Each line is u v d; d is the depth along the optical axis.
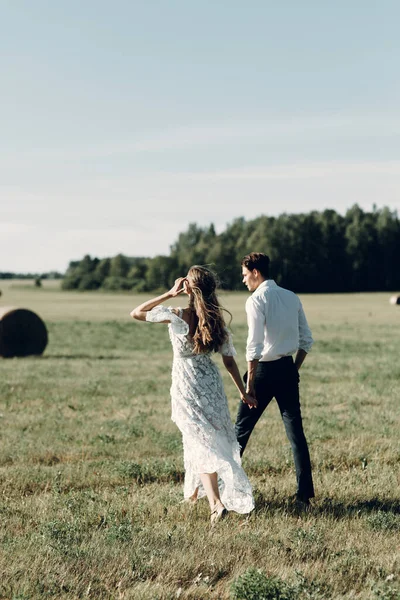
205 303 5.32
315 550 4.54
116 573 4.14
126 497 5.92
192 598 3.88
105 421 9.95
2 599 3.83
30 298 84.81
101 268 123.31
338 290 114.19
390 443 8.16
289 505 5.69
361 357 20.14
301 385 13.86
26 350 23.83
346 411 10.73
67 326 38.22
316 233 114.69
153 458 7.49
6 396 12.53
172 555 4.39
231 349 5.48
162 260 113.00
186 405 5.37
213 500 5.30
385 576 4.16
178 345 5.37
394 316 45.66
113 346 26.67
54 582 3.98
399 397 12.10
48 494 6.09
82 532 4.96
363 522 5.16
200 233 165.38
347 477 6.61
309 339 5.95
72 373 16.59
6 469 7.05
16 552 4.47
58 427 9.46
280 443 8.30
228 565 4.34
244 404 5.88
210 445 5.30
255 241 116.50
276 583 3.84
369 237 114.31
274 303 5.70
